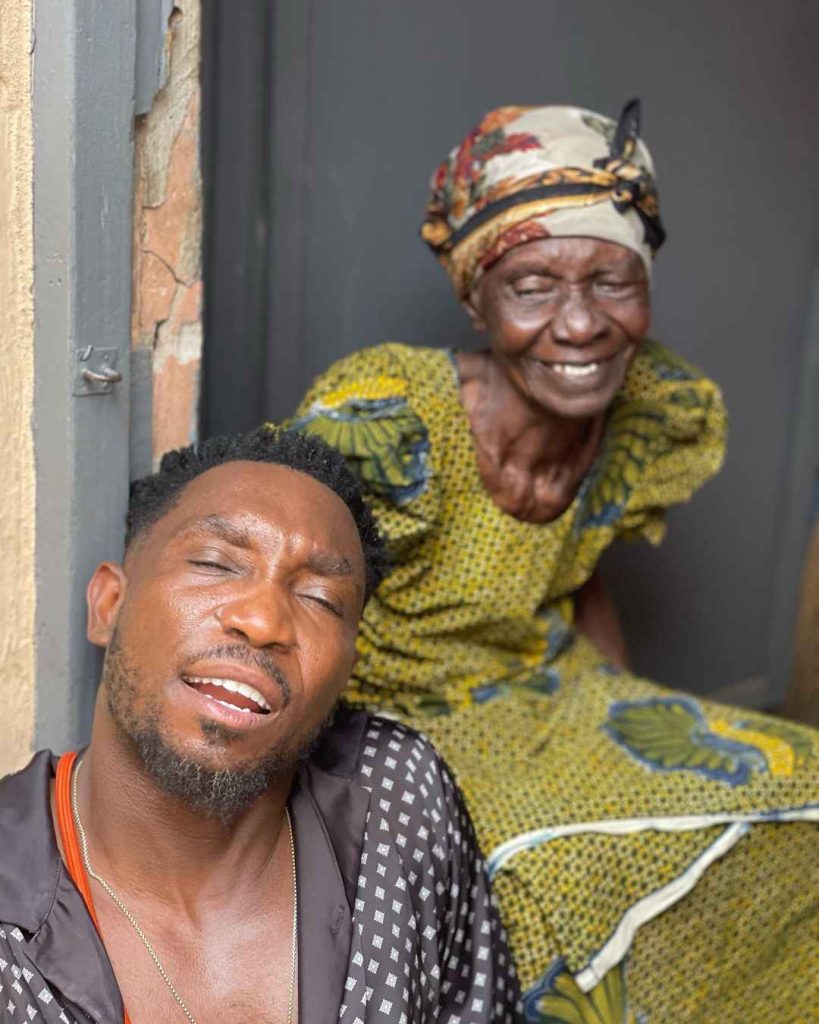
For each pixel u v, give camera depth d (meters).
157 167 1.51
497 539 1.82
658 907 1.67
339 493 1.31
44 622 1.54
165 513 1.26
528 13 2.18
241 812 1.20
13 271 1.42
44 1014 1.13
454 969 1.40
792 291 2.74
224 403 2.04
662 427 1.90
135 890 1.21
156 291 1.55
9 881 1.15
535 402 1.75
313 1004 1.21
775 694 3.01
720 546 2.78
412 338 2.24
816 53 2.62
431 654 1.84
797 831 1.76
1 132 1.37
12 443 1.47
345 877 1.28
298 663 1.17
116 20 1.39
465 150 1.74
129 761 1.17
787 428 2.84
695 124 2.46
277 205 2.01
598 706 1.92
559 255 1.65
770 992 1.82
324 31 1.98
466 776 1.72
